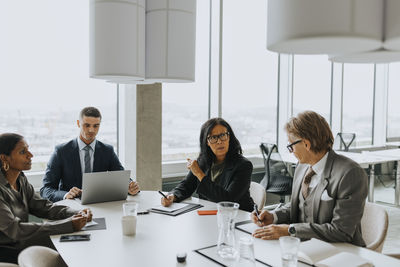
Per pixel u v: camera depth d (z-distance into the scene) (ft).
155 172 12.14
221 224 4.84
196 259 4.58
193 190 8.52
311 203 5.84
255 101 16.42
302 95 18.04
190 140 14.60
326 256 4.52
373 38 1.93
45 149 11.38
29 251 4.65
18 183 6.74
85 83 11.87
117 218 6.56
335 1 1.87
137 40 5.49
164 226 6.06
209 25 14.74
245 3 15.62
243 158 8.20
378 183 22.27
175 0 5.73
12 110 10.73
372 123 23.21
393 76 23.50
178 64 5.82
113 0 5.29
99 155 9.96
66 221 5.76
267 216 6.17
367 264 4.26
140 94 11.68
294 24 1.97
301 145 5.78
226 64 15.28
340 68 19.35
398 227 13.71
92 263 4.47
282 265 4.05
